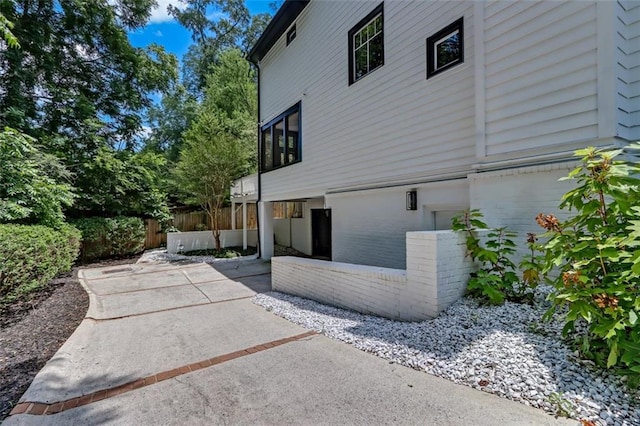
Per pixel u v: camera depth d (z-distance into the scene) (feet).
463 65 15.96
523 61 12.40
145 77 49.75
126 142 49.85
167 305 19.30
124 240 41.27
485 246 12.78
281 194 34.50
